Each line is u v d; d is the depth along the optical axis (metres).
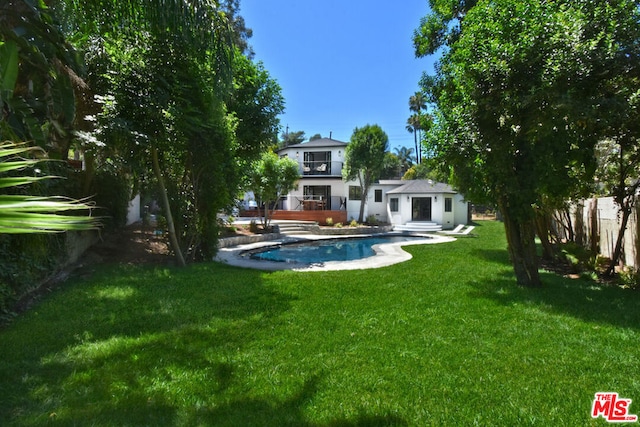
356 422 2.45
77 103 7.12
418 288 6.44
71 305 5.03
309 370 3.21
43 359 3.30
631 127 6.16
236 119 10.70
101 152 7.60
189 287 6.28
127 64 7.30
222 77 6.84
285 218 25.09
